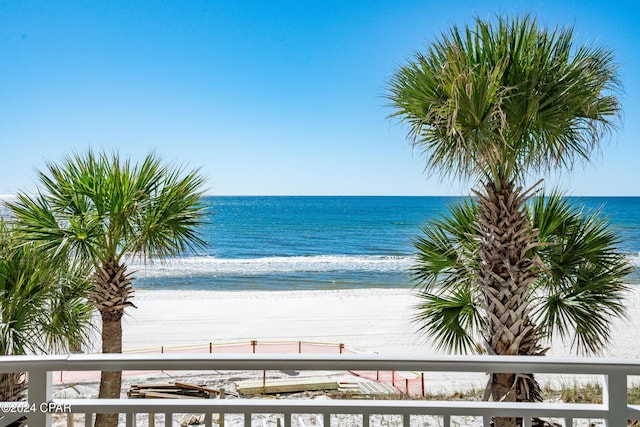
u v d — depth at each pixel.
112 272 5.30
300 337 14.36
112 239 5.25
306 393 7.68
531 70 3.86
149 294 22.88
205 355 1.74
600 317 4.72
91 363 1.73
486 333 4.69
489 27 4.00
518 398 4.14
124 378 8.66
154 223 5.27
